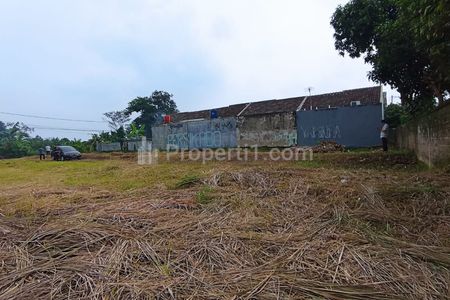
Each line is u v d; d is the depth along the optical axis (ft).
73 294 7.76
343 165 34.32
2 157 121.29
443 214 12.22
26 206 16.90
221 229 11.80
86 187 23.52
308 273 8.43
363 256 9.06
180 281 8.19
